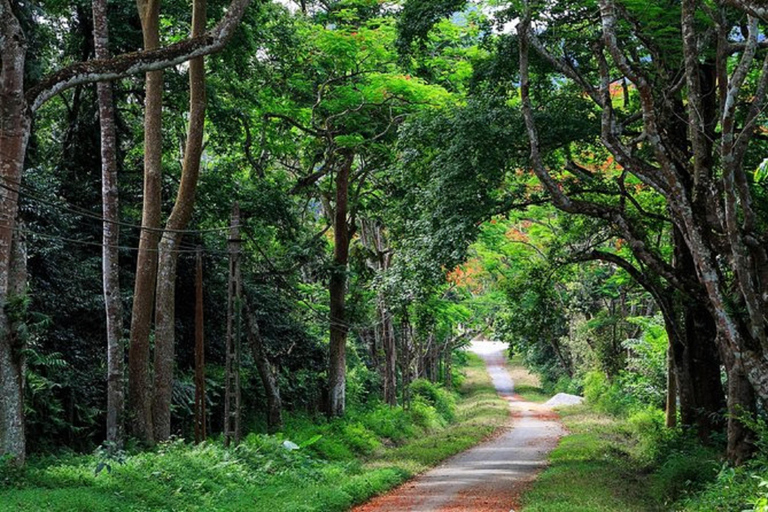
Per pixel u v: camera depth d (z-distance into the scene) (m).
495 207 20.70
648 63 19.47
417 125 20.80
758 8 11.41
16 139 13.47
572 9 18.16
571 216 26.70
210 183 27.59
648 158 21.14
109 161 19.05
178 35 25.59
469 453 28.86
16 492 12.60
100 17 18.94
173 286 21.05
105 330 24.14
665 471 17.88
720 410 20.36
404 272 22.20
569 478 19.28
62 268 22.22
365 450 29.28
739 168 13.30
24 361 14.30
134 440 19.55
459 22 28.66
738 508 12.50
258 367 28.39
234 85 26.72
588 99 21.22
